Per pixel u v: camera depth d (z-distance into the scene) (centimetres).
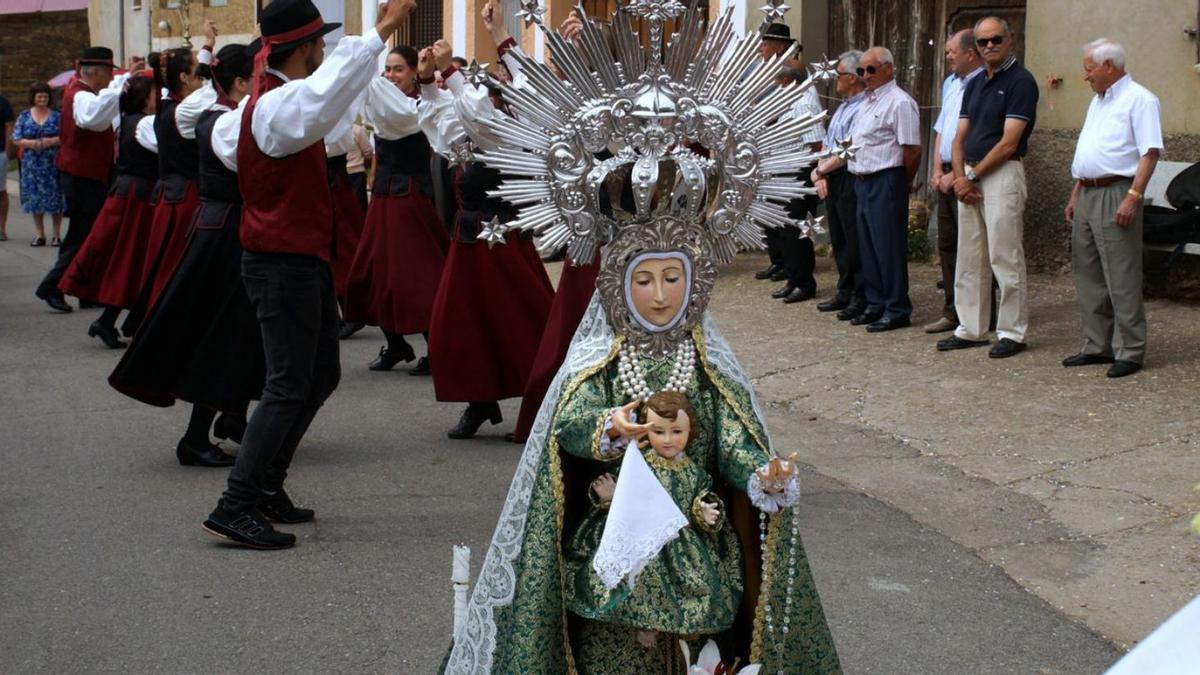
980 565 550
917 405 769
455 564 391
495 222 360
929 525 596
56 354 1002
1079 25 988
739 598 361
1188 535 562
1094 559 550
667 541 345
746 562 372
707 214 372
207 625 496
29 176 1622
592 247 364
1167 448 665
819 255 1241
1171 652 165
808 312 1019
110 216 1021
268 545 571
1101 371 794
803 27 1249
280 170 551
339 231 1023
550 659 359
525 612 356
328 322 594
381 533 595
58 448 736
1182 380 765
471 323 726
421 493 654
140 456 721
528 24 351
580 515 375
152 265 916
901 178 932
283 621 500
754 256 1268
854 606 511
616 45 357
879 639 483
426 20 1780
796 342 930
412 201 886
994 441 699
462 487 664
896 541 578
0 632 489
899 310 943
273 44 557
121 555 567
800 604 370
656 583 346
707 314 373
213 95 898
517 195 358
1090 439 687
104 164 1177
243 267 565
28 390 879
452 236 730
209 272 651
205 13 2286
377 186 897
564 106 356
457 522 611
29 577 542
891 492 639
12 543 582
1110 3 967
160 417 809
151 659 468
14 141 1633
